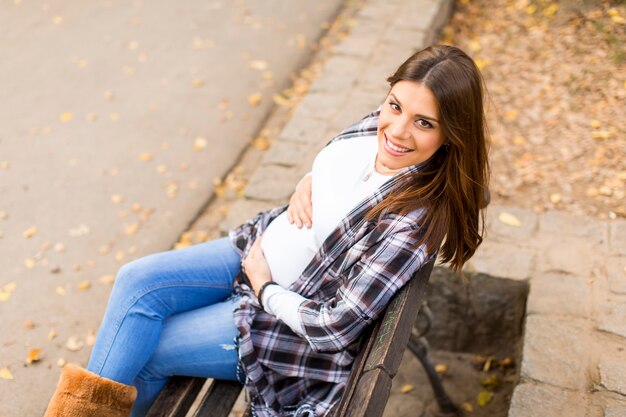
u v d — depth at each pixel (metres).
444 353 3.62
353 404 1.71
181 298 2.28
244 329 2.14
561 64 4.90
